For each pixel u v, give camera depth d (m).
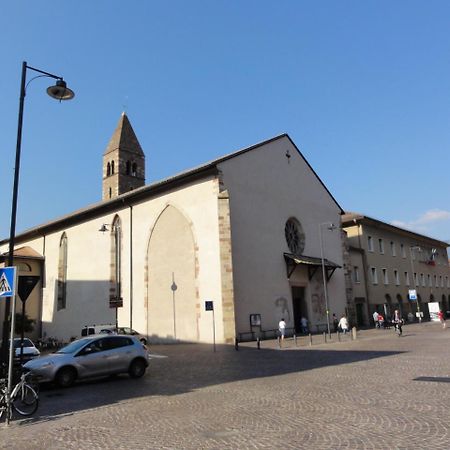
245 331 30.62
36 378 14.07
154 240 34.66
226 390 12.38
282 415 8.91
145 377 16.28
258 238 33.62
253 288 32.09
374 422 7.91
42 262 48.00
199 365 19.02
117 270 37.72
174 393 12.42
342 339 29.53
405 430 7.29
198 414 9.48
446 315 67.56
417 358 17.31
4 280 10.33
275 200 36.34
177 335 31.61
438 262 70.56
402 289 56.72
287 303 34.94
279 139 38.50
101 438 8.01
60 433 8.53
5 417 9.90
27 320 45.09
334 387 11.79
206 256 30.81
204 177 31.91
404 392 10.53
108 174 65.31
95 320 38.88
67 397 12.79
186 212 32.59
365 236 51.38
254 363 18.72
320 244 41.19
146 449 7.18
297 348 24.77
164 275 33.34
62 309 43.47
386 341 26.81
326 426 7.84
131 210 37.09
